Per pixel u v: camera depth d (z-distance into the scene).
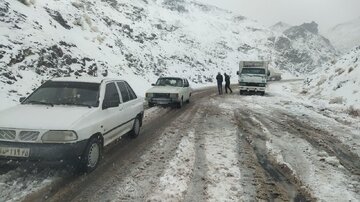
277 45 94.19
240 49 77.81
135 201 5.15
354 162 7.77
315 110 16.95
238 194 5.52
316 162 7.54
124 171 6.52
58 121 5.89
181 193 5.50
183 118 13.39
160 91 16.61
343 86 21.02
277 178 6.39
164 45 47.94
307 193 5.69
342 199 5.50
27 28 18.11
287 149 8.61
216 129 11.09
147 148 8.33
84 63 21.16
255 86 26.58
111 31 35.69
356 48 26.89
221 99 22.36
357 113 15.45
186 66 46.41
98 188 5.62
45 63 16.67
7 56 14.38
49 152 5.56
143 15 56.25
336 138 10.26
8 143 5.62
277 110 16.59
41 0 26.56
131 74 28.12
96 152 6.59
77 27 27.70
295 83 49.09
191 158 7.53
